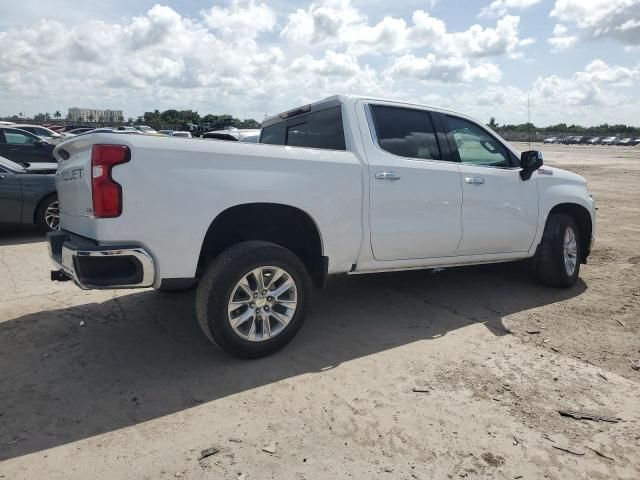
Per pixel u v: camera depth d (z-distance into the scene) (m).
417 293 5.29
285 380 3.34
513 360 3.65
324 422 2.85
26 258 6.60
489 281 5.74
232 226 3.88
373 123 4.25
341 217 3.88
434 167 4.44
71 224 3.71
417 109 4.56
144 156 3.09
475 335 4.13
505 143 5.21
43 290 5.26
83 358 3.66
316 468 2.46
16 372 3.44
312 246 3.99
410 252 4.34
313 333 4.16
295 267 3.64
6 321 4.38
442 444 2.65
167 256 3.21
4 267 6.14
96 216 3.03
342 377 3.38
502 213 4.90
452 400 3.09
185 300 4.99
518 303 4.96
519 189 5.04
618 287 5.47
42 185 7.79
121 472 2.43
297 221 3.92
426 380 3.34
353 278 5.86
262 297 3.55
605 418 2.89
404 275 6.00
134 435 2.72
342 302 4.99
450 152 4.70
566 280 5.34
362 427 2.80
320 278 3.96
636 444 2.65
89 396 3.13
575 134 98.62
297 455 2.56
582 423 2.84
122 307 4.77
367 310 4.75
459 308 4.81
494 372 3.46
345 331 4.21
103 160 3.00
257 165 3.49
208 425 2.82
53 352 3.76
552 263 5.29
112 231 3.05
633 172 22.58
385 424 2.83
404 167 4.23
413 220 4.30
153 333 4.14
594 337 4.08
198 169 3.26
